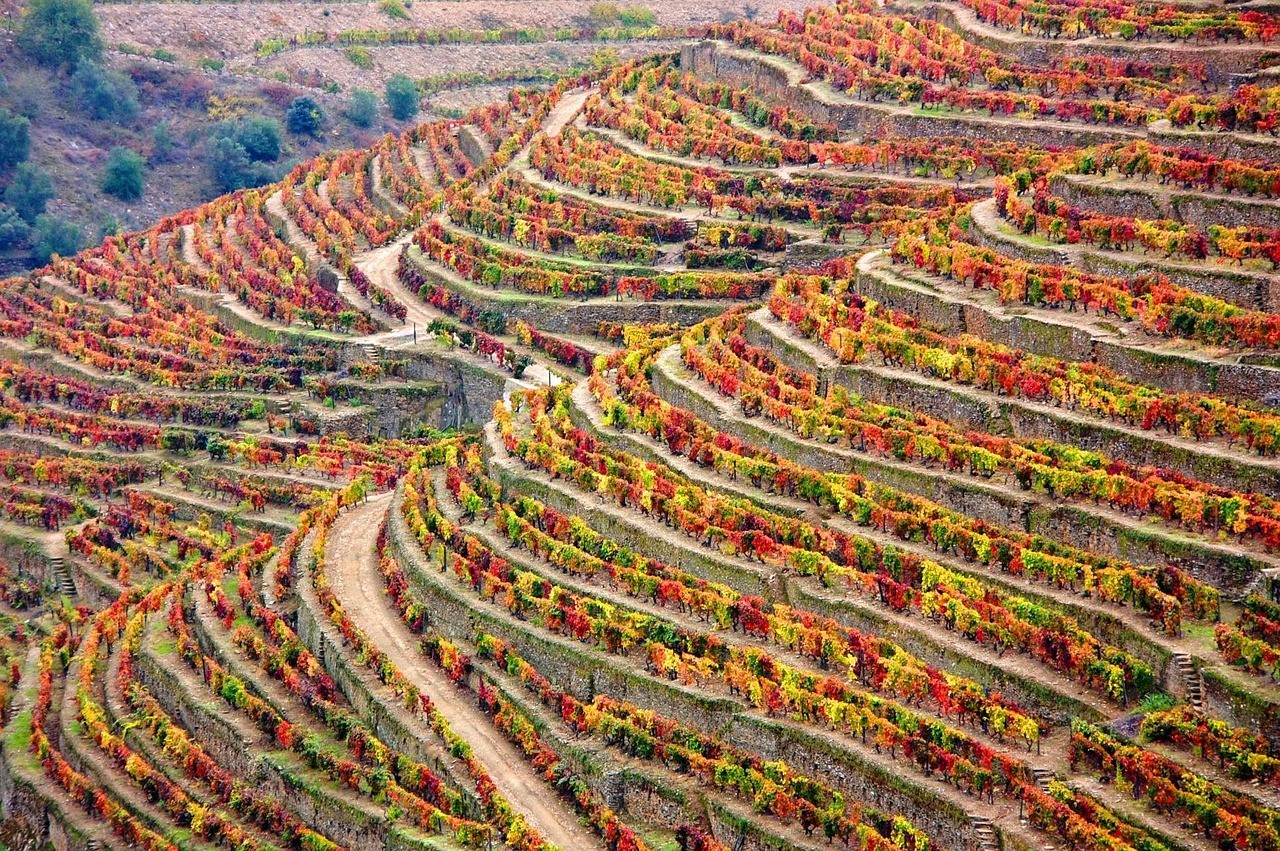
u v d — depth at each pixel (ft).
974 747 382.01
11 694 547.90
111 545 640.58
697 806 404.16
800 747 406.00
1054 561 422.41
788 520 472.85
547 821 413.39
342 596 528.22
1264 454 438.81
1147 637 394.52
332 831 440.45
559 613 468.34
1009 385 495.82
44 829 490.49
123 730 502.79
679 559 483.10
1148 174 574.56
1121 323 507.71
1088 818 358.84
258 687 495.82
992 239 585.22
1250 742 360.48
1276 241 511.81
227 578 568.41
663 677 440.45
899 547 455.22
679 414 542.98
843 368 536.83
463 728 452.76
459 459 593.42
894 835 373.61
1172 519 428.15
